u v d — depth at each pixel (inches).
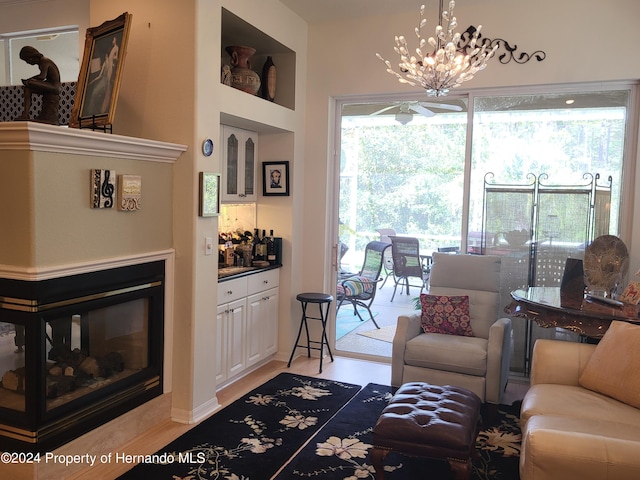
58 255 106.1
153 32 136.4
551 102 172.9
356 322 201.0
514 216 179.0
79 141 106.7
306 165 198.2
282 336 195.2
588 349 121.6
